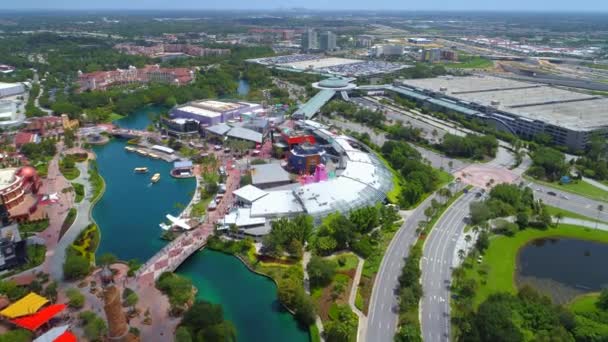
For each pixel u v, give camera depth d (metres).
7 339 177.38
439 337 194.50
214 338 183.38
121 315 179.62
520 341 178.75
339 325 188.62
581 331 191.88
